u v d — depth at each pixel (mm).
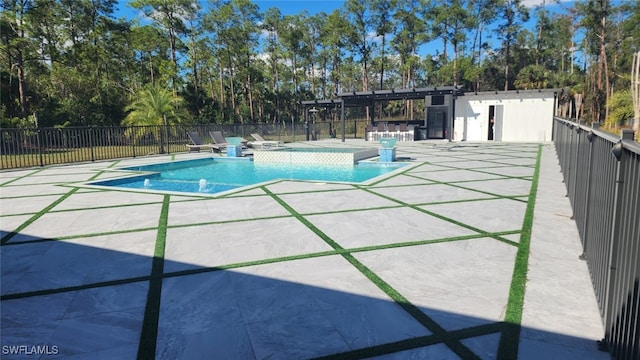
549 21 42375
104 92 27875
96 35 29172
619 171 1748
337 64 45156
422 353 1787
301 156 11648
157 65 33844
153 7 31438
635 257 1473
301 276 2738
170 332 2031
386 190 6082
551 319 2086
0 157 9680
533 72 36656
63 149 11180
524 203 5035
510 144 16531
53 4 25625
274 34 42562
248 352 1835
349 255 3152
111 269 2932
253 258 3117
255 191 6121
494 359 1728
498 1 37812
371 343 1885
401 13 37906
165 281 2691
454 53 37938
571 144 5176
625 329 1563
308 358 1771
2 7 22500
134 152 12961
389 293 2445
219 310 2268
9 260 3150
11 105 23750
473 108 19719
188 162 11898
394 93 19266
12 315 2240
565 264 2900
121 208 5039
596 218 2502
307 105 23734
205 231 3910
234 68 41438
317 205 5043
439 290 2479
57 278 2775
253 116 41781
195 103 32250
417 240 3523
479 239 3535
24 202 5512
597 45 36750
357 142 20750
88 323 2139
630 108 16000
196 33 36000
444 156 11688
